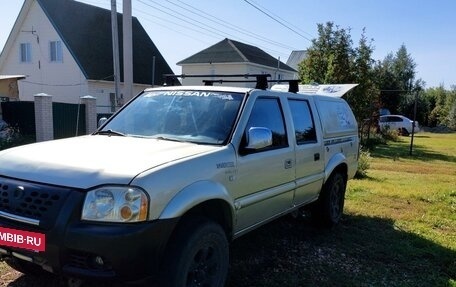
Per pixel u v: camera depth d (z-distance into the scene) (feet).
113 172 9.87
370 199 28.40
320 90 27.63
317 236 19.56
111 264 9.37
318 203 19.98
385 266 16.39
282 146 15.42
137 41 106.83
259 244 17.87
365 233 20.43
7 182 10.25
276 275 14.74
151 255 9.80
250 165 13.21
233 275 14.42
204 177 11.30
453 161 64.34
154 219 9.74
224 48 135.54
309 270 15.43
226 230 12.81
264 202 14.28
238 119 13.38
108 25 99.66
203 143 12.82
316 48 76.18
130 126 14.55
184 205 10.32
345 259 16.87
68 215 9.41
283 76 149.69
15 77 62.95
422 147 86.74
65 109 56.49
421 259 17.38
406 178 42.19
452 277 15.76
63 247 9.38
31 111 54.54
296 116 17.07
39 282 13.00
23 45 95.76
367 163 42.27
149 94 15.90
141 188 9.61
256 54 144.05
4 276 13.35
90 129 57.52
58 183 9.81
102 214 9.45
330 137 19.69
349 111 23.08
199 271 11.25
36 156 11.02
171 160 10.82
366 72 73.77
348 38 74.38
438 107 187.62
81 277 9.44
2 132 49.96
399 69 212.64
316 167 18.07
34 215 9.68
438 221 23.48
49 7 90.63
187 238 10.63
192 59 134.62
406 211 25.46
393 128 121.08
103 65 91.04
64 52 89.61
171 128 13.79
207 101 14.39
